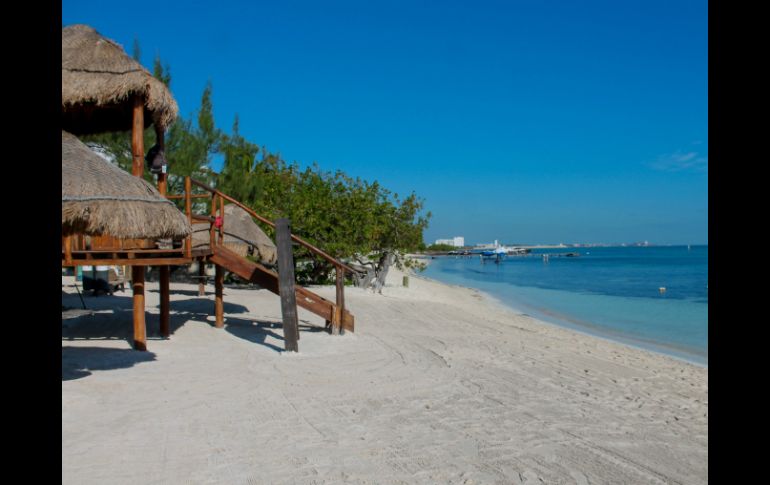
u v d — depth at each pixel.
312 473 4.20
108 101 8.76
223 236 11.78
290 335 9.09
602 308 23.47
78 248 8.82
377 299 18.66
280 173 23.34
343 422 5.52
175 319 12.10
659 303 25.38
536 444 5.07
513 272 59.00
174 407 5.77
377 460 4.52
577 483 4.22
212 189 10.22
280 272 9.15
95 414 5.42
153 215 6.62
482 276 51.47
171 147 19.77
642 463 4.70
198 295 17.36
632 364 9.96
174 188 19.64
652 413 6.39
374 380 7.40
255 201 21.73
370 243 21.84
